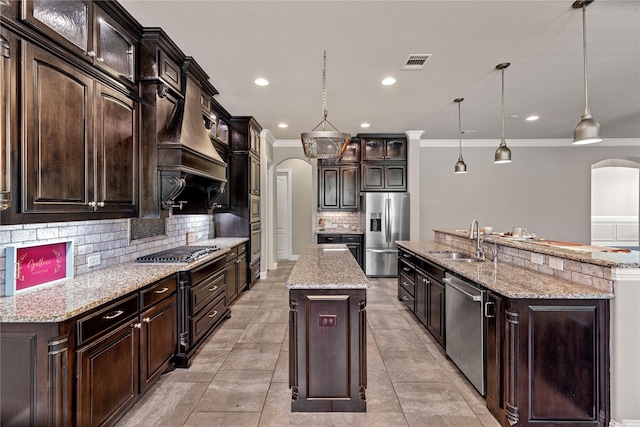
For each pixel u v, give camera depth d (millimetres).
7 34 1550
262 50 2887
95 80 2115
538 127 5816
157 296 2459
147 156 2641
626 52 2936
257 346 3270
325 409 2225
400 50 2889
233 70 3309
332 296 2205
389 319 4008
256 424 2104
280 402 2338
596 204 9227
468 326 2523
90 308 1729
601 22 2447
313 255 3488
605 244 9156
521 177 6957
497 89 3865
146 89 2639
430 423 2115
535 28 2535
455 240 4176
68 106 1893
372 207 6180
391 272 6191
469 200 6980
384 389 2508
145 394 2426
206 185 3707
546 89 3871
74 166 1940
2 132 1512
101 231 2658
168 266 2793
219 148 4633
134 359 2152
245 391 2475
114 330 1947
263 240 6164
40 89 1712
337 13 2334
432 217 6992
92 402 1758
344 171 6625
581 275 2215
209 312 3377
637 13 2330
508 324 2031
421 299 3666
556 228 6945
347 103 4395
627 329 1938
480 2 2211
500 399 2109
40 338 1565
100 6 2156
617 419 1946
